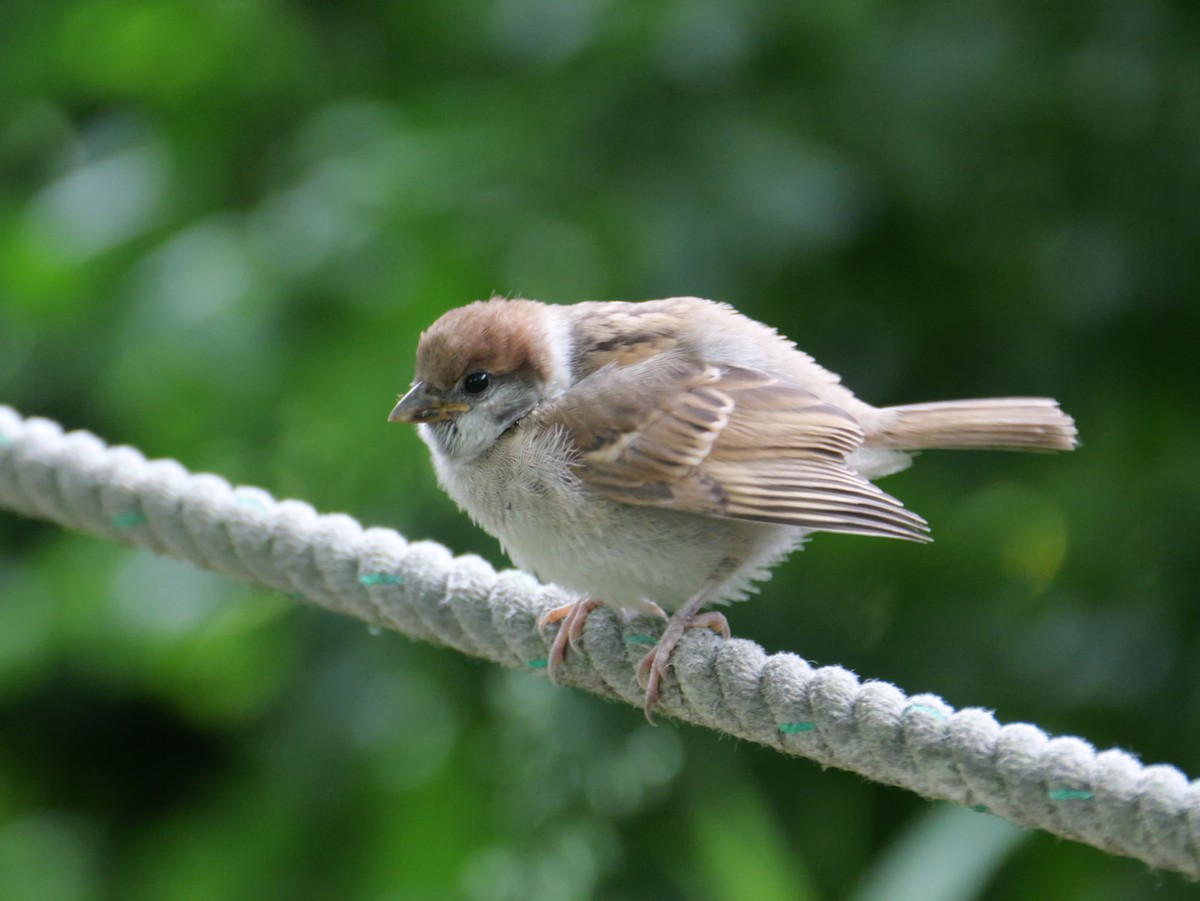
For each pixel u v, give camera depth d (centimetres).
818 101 1012
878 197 1014
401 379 994
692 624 669
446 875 989
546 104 1013
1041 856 949
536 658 653
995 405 781
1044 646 1009
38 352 1104
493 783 1009
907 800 987
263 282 1003
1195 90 989
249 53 1108
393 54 1105
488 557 985
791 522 675
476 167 997
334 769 1027
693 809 976
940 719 507
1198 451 1027
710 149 980
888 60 988
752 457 696
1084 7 988
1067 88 998
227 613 1044
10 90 1154
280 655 1051
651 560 706
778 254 969
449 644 675
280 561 676
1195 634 991
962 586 1027
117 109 1173
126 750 1270
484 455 725
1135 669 995
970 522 1039
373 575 662
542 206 995
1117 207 1020
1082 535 1033
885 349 1057
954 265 1062
